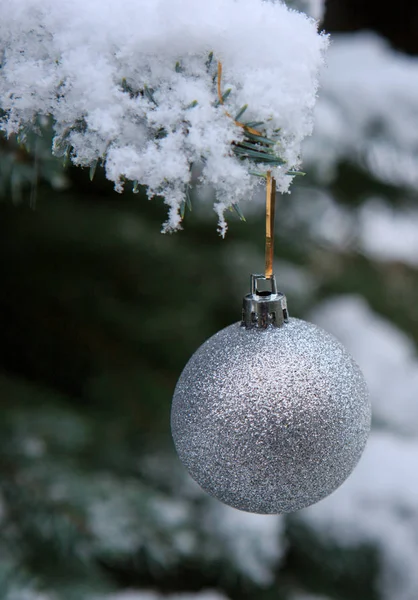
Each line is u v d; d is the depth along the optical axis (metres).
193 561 0.92
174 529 0.86
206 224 1.21
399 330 1.54
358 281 1.55
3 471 0.84
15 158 0.62
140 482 0.96
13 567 0.73
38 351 1.14
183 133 0.52
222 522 0.96
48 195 1.20
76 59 0.52
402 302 1.60
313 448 0.54
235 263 1.24
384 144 0.91
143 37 0.52
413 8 1.59
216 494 0.55
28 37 0.53
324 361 0.54
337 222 1.22
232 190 0.52
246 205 1.12
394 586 1.03
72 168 0.84
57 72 0.53
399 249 1.74
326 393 0.54
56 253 1.18
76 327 1.13
